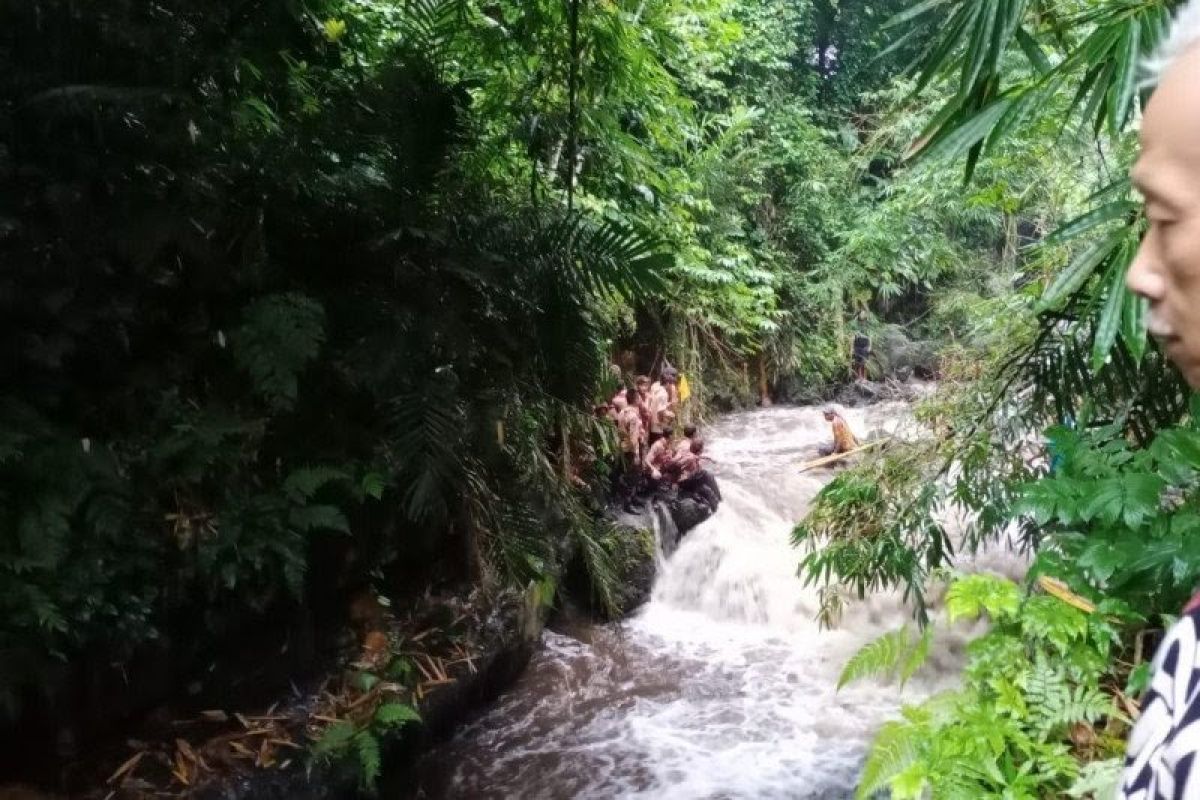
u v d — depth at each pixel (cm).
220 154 273
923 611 300
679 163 759
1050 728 179
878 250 755
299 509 285
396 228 284
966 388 320
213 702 298
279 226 292
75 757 261
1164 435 192
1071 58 172
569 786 355
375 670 337
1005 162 371
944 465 298
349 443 312
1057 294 179
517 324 309
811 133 989
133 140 253
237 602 294
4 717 242
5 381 244
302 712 311
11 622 224
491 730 394
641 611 530
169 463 270
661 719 409
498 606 408
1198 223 61
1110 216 173
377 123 298
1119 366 235
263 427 286
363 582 359
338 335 295
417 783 345
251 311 272
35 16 239
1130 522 172
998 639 203
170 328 283
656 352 784
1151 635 199
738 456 784
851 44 1110
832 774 363
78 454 241
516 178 392
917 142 203
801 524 336
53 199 230
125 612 255
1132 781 66
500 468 322
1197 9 68
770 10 992
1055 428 217
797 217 981
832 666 458
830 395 1005
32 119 238
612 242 299
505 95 374
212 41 284
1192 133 60
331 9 351
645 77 409
